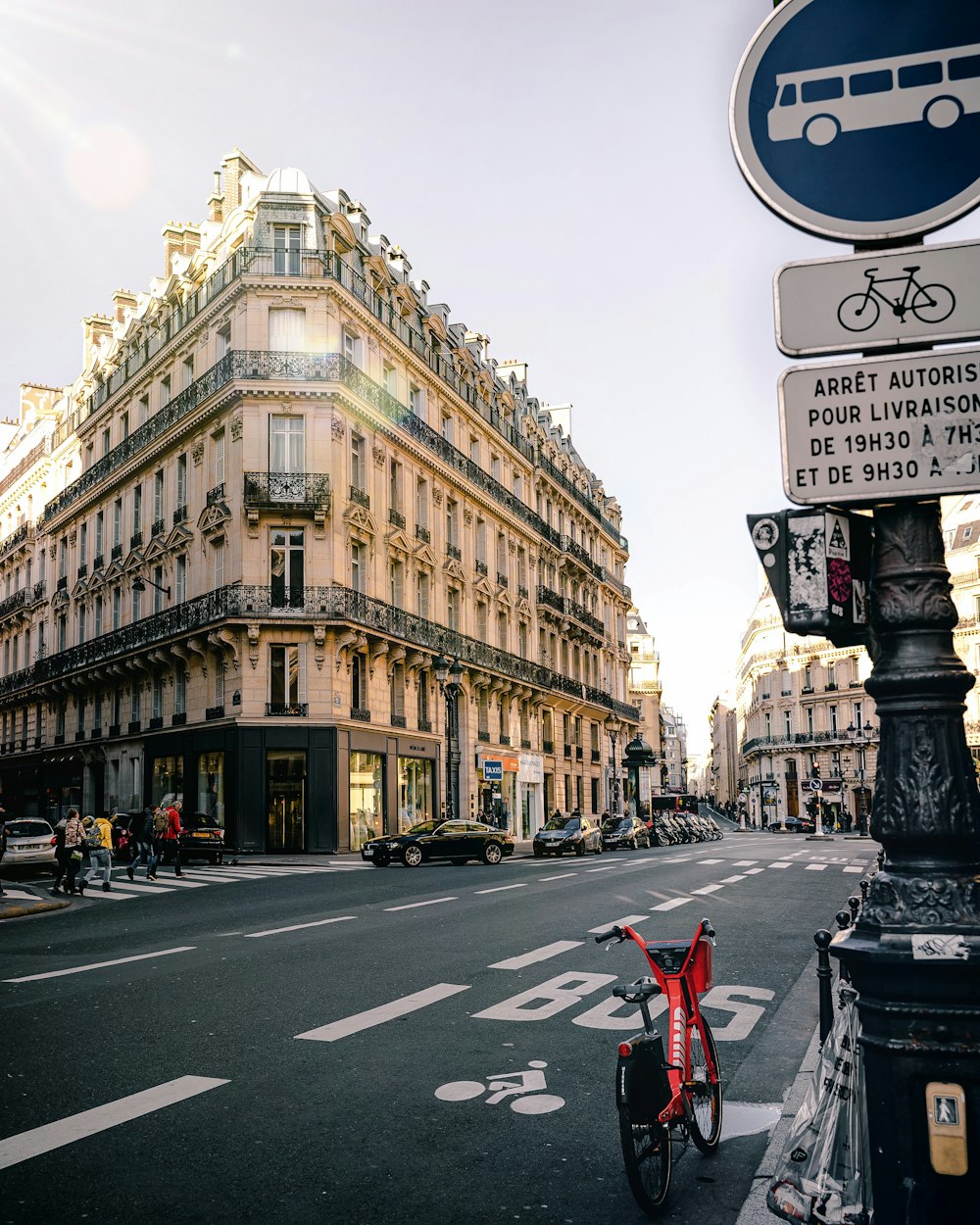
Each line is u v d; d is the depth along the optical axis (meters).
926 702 2.84
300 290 34.28
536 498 54.66
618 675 70.25
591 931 12.72
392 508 38.62
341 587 33.66
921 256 2.93
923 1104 2.69
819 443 2.95
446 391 42.94
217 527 34.56
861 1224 3.26
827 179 3.00
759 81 3.08
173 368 39.41
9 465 60.66
